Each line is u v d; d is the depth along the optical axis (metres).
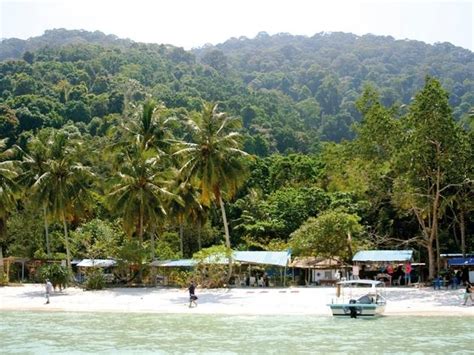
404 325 39.59
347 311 43.78
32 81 157.25
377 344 32.75
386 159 60.16
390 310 46.09
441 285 60.06
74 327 41.22
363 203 81.06
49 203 75.75
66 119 143.00
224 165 65.38
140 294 61.78
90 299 59.09
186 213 79.62
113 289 67.56
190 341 34.69
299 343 33.41
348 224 68.62
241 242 92.75
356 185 64.19
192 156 66.50
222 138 65.06
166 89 182.50
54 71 183.25
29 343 34.84
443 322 40.62
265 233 86.94
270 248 76.88
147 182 72.38
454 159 56.78
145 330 39.34
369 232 76.06
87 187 85.75
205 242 95.19
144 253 70.94
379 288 58.00
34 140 84.38
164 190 71.25
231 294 58.47
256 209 94.69
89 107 148.88
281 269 71.94
